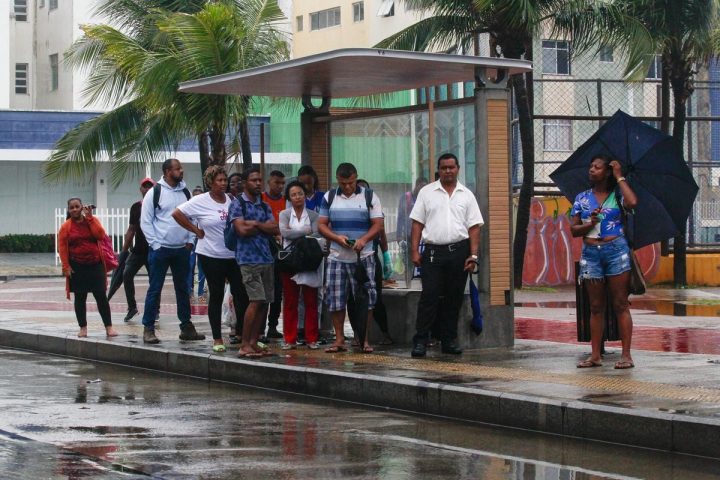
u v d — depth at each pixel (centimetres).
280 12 3153
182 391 1393
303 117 1752
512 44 2819
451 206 1423
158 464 943
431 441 1057
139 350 1622
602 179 1310
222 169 1550
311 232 1527
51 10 6462
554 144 4356
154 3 3209
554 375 1270
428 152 1574
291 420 1173
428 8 2880
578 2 2720
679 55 3136
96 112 5178
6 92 6078
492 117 1499
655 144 1338
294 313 1565
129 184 5412
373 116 1658
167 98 2892
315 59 1446
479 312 1502
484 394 1153
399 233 1620
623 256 1310
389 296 1595
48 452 992
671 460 972
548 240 3147
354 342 1587
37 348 1831
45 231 5391
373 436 1080
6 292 2983
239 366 1452
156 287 1670
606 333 1434
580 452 1005
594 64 4412
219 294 1552
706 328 1833
